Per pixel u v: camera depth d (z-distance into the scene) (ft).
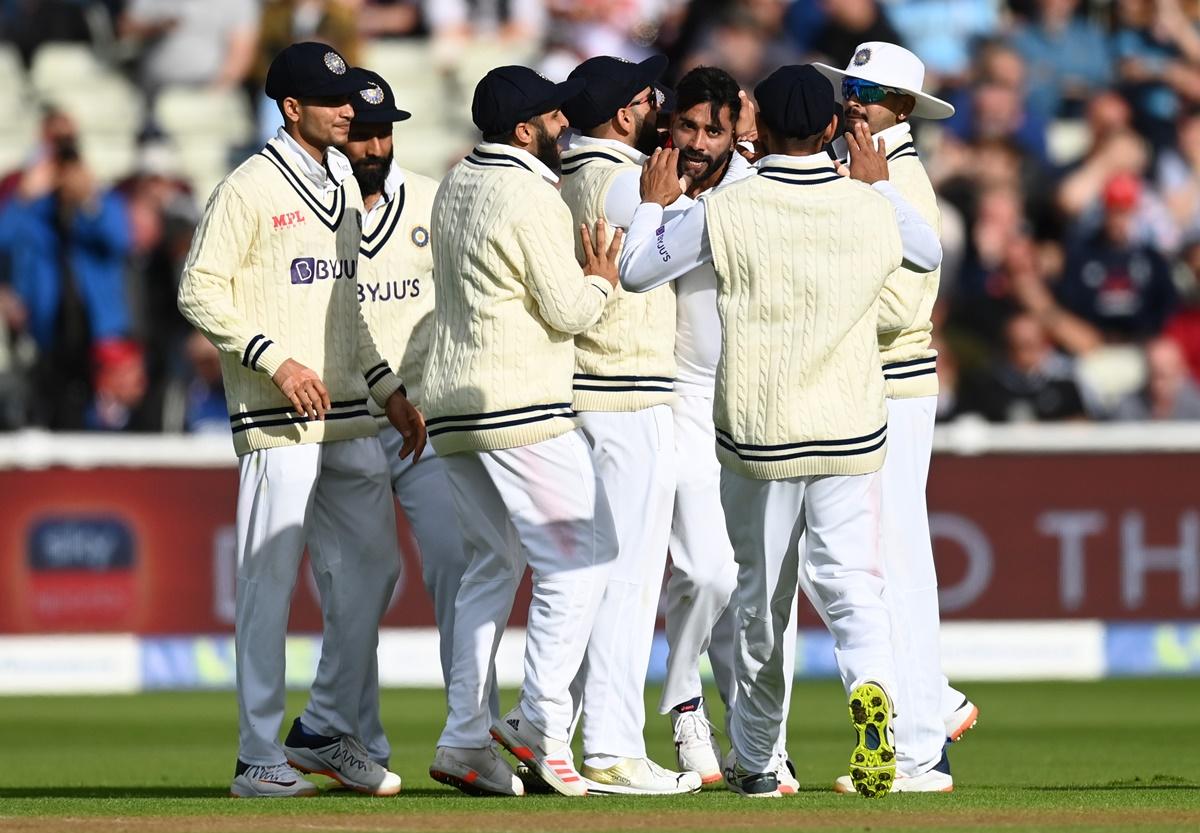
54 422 165.58
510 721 69.21
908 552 70.59
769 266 61.52
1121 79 182.60
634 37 184.96
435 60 188.75
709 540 74.90
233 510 142.31
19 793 75.46
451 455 68.80
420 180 80.59
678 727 77.00
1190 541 145.07
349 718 73.10
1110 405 167.02
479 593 70.03
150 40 187.73
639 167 71.87
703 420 75.25
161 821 57.41
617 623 70.54
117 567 141.38
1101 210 174.81
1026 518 144.36
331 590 73.15
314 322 70.79
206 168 183.73
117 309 169.17
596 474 68.59
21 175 171.12
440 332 68.85
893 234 62.18
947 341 168.55
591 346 71.20
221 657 142.82
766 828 54.60
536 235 66.08
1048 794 68.18
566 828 54.49
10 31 188.24
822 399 61.72
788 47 181.27
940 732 70.95
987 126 178.60
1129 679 145.07
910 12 184.14
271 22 187.21
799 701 132.98
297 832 53.78
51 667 140.67
